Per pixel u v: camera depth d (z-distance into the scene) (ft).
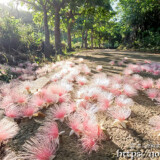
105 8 43.06
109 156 3.12
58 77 9.35
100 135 3.58
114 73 11.02
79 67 12.65
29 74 12.89
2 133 3.35
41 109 5.27
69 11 48.80
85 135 3.48
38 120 4.55
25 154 3.03
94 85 7.28
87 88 6.38
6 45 26.40
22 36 29.40
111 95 5.88
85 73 11.00
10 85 8.16
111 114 4.82
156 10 54.80
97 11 44.70
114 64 15.74
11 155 3.10
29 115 4.62
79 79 8.22
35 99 5.42
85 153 3.22
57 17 36.70
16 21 31.24
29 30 33.86
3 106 5.28
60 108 4.73
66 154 3.18
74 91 7.09
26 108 4.98
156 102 5.81
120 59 20.16
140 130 3.98
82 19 67.00
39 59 23.43
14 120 4.43
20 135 3.86
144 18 58.44
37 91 6.36
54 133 3.54
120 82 8.07
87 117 4.03
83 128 3.65
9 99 5.46
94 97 5.78
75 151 3.27
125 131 3.95
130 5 61.05
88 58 22.57
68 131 3.99
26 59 23.22
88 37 122.11
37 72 13.26
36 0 34.42
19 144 3.52
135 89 6.98
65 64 15.24
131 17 61.67
